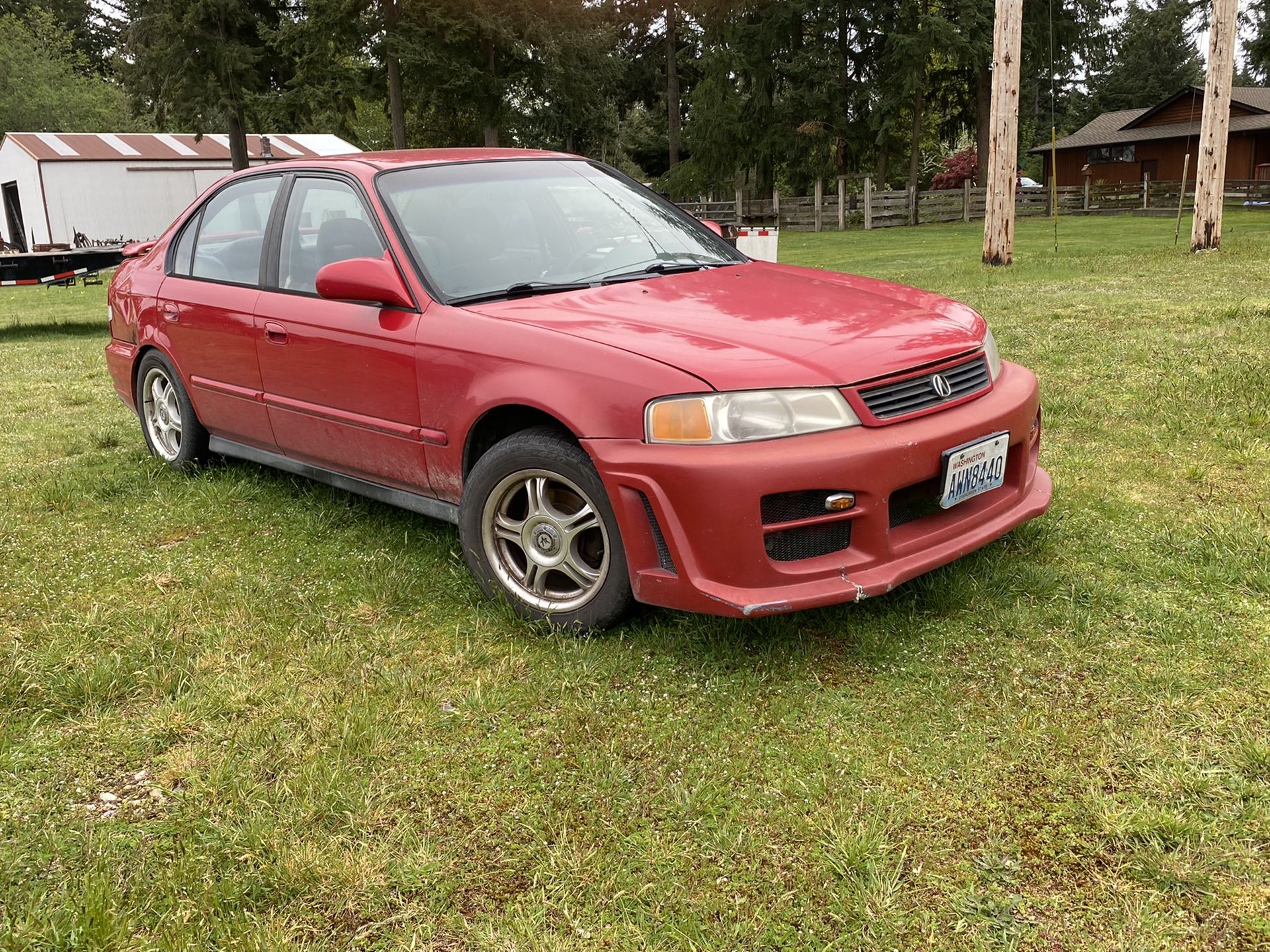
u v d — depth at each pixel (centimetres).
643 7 4416
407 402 336
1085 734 237
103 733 257
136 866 206
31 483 476
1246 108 3919
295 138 3569
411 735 252
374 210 361
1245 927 176
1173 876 188
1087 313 792
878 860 198
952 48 3294
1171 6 3128
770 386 262
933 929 180
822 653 283
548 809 220
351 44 2911
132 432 588
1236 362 575
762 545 259
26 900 196
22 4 5591
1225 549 332
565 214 383
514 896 194
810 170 3806
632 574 278
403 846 209
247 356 408
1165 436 467
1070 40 3484
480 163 397
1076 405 524
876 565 270
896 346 288
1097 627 288
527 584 311
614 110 5109
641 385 269
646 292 332
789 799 220
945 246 2138
